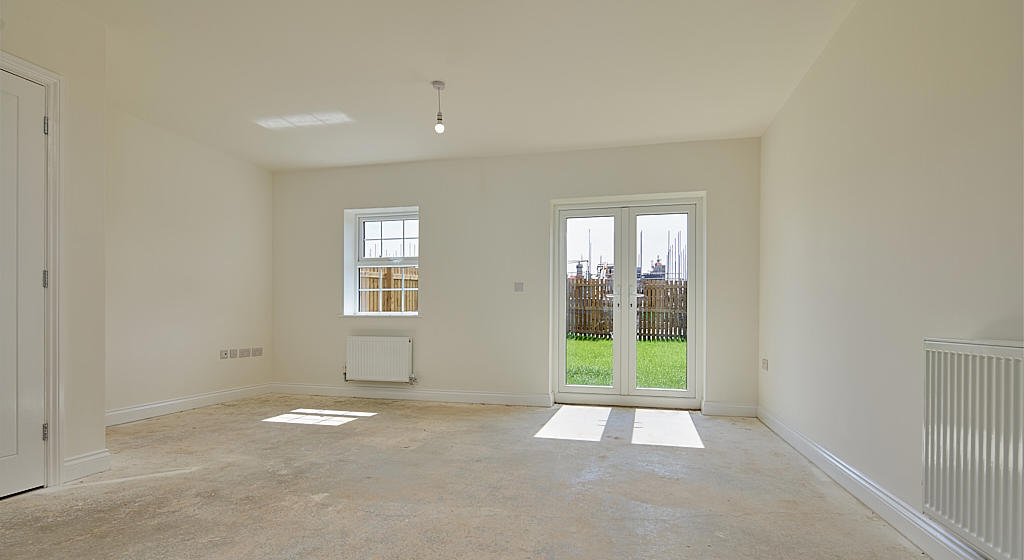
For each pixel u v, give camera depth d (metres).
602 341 5.46
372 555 2.11
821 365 3.21
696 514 2.54
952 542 1.94
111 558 2.07
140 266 4.57
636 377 5.36
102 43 3.02
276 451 3.61
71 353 2.90
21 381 2.66
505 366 5.46
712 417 4.79
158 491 2.82
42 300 2.74
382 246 6.06
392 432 4.17
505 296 5.49
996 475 1.58
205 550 2.15
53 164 2.78
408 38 3.12
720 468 3.26
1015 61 1.66
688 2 2.72
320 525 2.40
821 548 2.17
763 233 4.72
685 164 5.05
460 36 3.09
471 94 3.94
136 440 3.88
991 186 1.76
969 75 1.86
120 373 4.41
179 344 4.95
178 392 4.94
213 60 3.42
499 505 2.65
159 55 3.35
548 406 5.30
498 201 5.54
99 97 3.02
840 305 2.93
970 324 1.86
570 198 5.35
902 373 2.28
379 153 5.47
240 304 5.66
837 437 2.98
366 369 5.74
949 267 1.97
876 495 2.50
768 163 4.56
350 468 3.24
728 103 4.08
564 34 3.06
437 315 5.66
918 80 2.18
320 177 6.04
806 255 3.50
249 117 4.45
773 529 2.37
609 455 3.54
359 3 2.75
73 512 2.51
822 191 3.21
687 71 3.53
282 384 6.06
